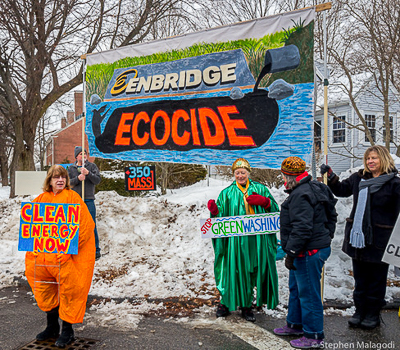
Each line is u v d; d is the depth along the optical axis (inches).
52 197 136.3
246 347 131.6
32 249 131.3
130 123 223.8
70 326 134.4
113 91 229.3
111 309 167.2
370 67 515.5
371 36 499.8
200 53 198.4
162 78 211.5
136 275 203.9
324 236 129.8
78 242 129.8
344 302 168.4
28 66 498.0
